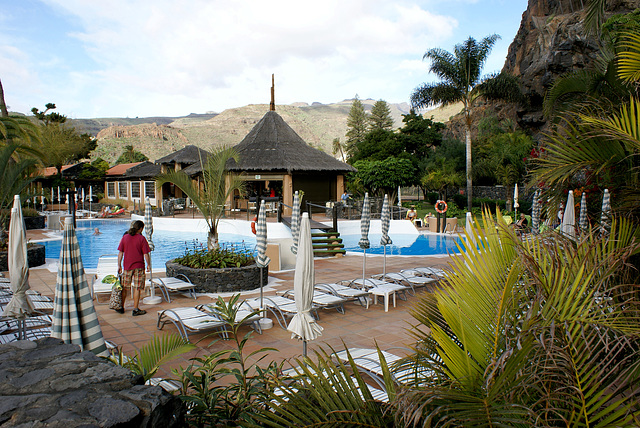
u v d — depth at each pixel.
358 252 16.66
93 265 14.49
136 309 7.60
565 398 2.22
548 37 41.25
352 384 2.54
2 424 1.91
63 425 1.91
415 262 13.72
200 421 3.11
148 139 164.62
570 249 2.63
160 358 3.67
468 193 27.81
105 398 2.19
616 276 3.11
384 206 9.76
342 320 7.48
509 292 2.33
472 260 2.47
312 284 4.88
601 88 6.07
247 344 6.23
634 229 3.55
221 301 3.93
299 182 30.05
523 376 2.06
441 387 2.14
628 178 4.37
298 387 2.64
